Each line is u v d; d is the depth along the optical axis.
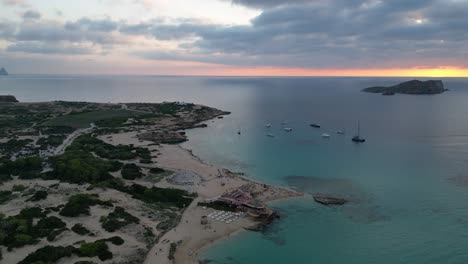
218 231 85.50
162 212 93.75
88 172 113.44
